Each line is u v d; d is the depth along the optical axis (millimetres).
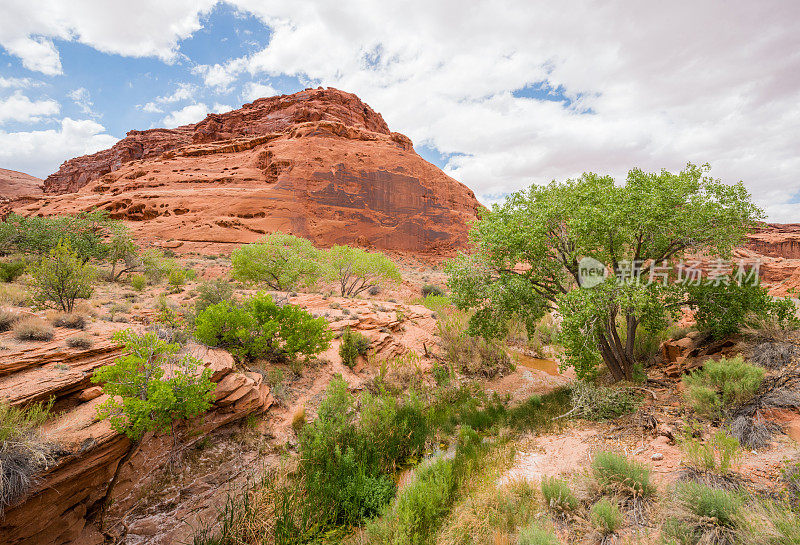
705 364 7402
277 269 22406
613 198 8664
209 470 6383
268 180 64562
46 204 62375
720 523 3664
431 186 80312
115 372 5430
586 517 4457
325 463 6609
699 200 8195
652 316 8914
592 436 7094
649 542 3801
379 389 10766
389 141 82562
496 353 14617
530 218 9516
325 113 83750
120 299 15297
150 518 5375
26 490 4125
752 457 5012
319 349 10375
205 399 6266
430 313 18531
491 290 9844
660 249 9320
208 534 5273
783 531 3160
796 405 5762
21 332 6559
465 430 8273
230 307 10586
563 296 8609
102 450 4992
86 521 4992
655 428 6602
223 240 50656
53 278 9547
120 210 55938
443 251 74625
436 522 4992
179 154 77438
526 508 4785
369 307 17250
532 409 9484
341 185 67625
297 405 8836
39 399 5043
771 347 7633
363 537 5176
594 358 8320
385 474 6762
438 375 12773
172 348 6398
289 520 5297
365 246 65500
